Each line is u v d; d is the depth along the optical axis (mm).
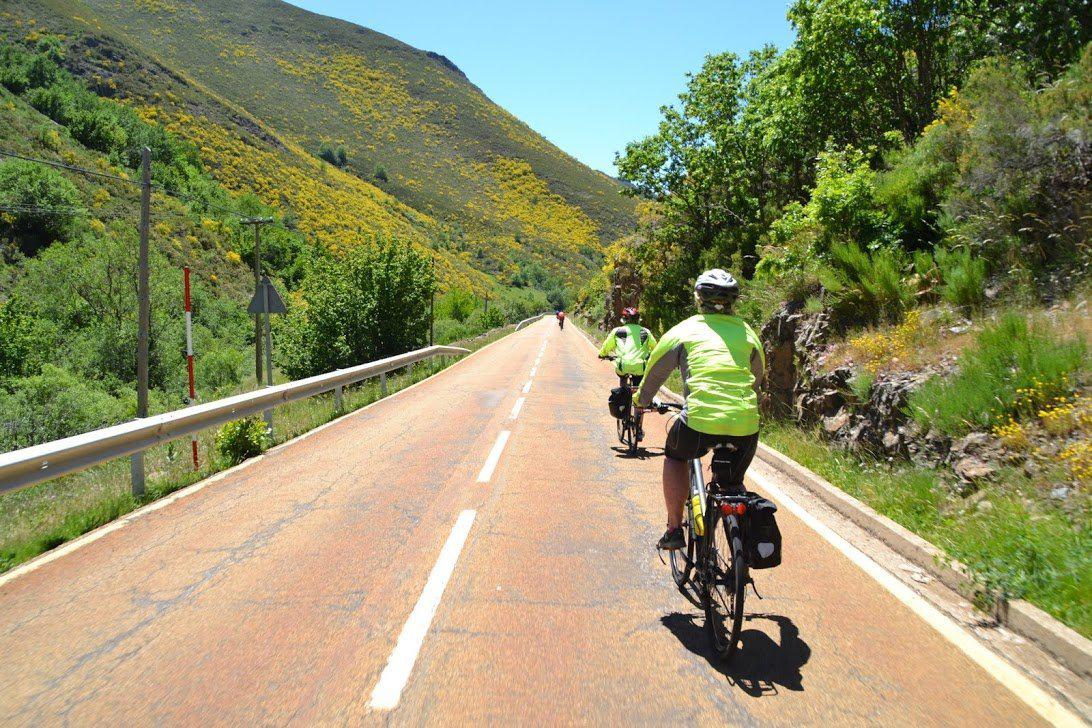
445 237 162375
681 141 23031
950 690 3297
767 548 3500
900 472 6469
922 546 4996
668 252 26562
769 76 19312
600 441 10453
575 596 4469
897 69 13805
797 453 8281
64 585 4688
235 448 9273
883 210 10695
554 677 3422
